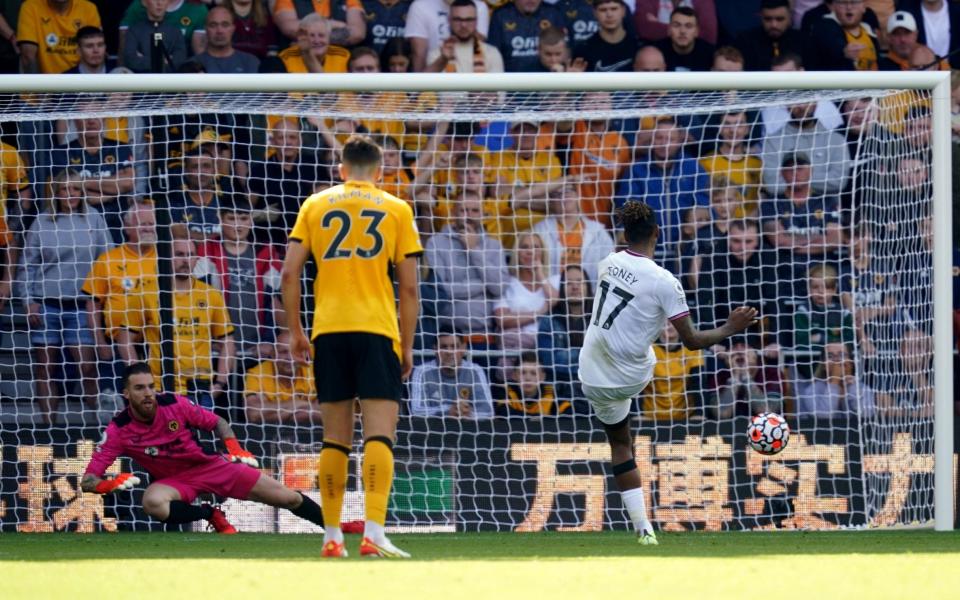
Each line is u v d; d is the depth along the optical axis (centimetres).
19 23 3669
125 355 3378
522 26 3775
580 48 3759
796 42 3784
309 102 3206
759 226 3522
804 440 2973
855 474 2975
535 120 3297
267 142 3578
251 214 3509
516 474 2998
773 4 3759
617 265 2297
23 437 2958
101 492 2684
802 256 3559
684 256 3419
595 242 3562
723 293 3538
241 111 3106
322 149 3441
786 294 3519
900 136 3225
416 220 3566
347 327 1783
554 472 2998
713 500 2969
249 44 3709
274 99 3216
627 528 2978
